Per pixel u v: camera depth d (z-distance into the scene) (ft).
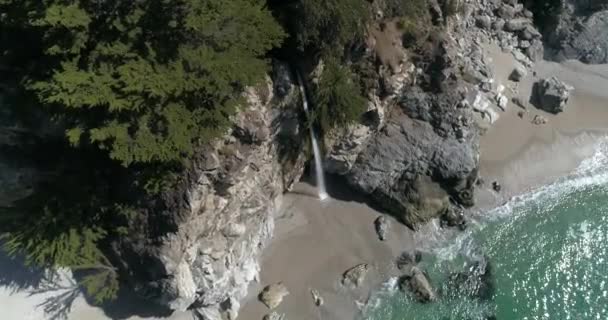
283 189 128.57
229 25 91.97
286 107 112.98
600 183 143.74
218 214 108.06
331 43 105.81
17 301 109.50
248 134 104.58
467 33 151.02
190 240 104.22
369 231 129.70
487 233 134.31
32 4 85.05
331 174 131.95
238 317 116.37
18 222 104.37
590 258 131.64
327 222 129.59
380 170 128.77
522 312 123.44
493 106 148.46
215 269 110.63
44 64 92.84
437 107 130.82
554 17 158.92
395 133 130.72
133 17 85.81
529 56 158.20
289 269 122.83
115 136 86.12
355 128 121.29
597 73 160.04
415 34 121.08
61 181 107.14
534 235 134.72
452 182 131.85
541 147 146.61
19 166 107.65
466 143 131.85
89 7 85.81
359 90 117.80
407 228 131.44
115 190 104.22
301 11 100.37
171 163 97.30
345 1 101.45
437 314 121.60
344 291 121.70
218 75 88.84
